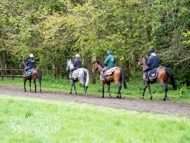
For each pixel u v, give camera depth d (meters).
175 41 14.41
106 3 14.43
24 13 20.05
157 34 16.86
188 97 13.08
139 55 18.23
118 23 15.27
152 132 5.61
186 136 5.26
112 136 5.34
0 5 20.47
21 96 12.91
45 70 29.52
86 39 16.78
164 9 13.84
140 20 15.51
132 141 5.00
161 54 14.74
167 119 6.95
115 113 7.86
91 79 21.22
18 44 20.75
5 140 5.19
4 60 28.58
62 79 24.25
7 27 21.55
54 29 16.06
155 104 10.32
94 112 7.79
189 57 14.25
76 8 15.16
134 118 6.99
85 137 5.26
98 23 15.20
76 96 13.56
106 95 14.52
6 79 25.09
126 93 15.43
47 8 19.41
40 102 10.05
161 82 11.70
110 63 13.12
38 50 21.80
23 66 16.97
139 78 24.31
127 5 14.84
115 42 15.32
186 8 13.08
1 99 10.77
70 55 22.17
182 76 17.44
